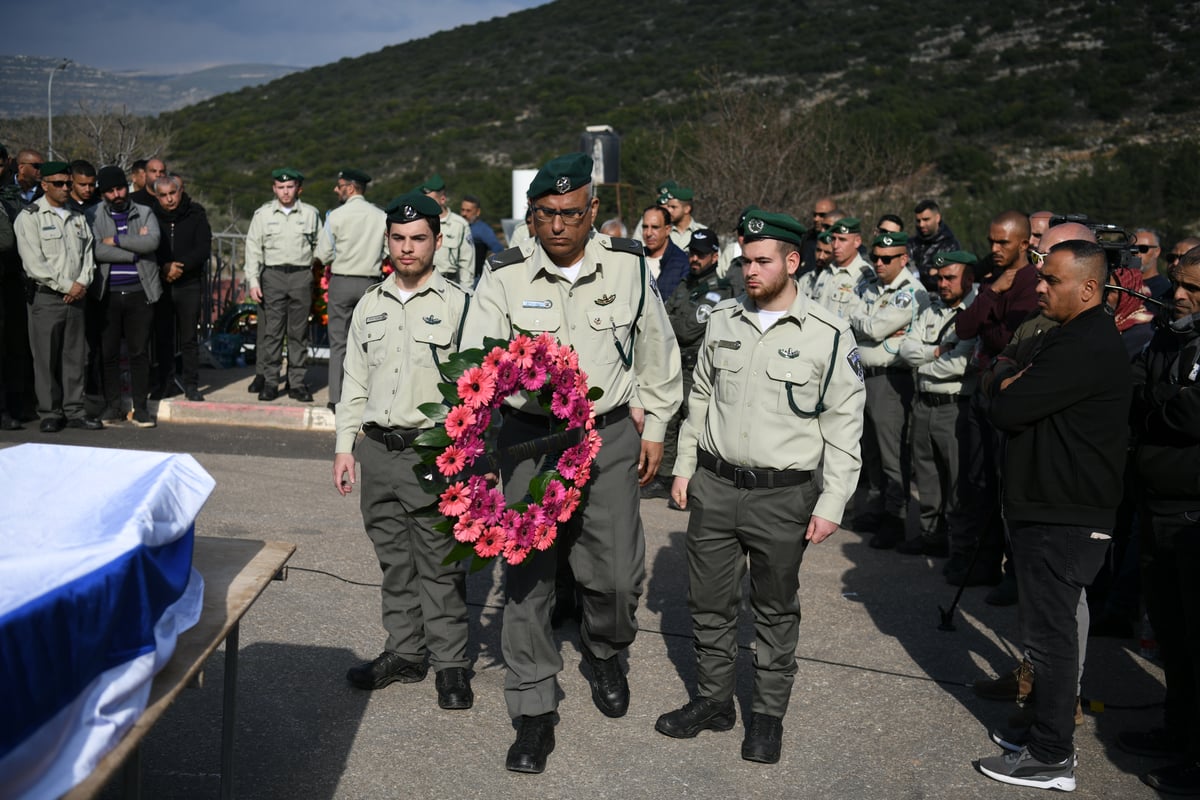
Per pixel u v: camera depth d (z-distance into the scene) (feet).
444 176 168.55
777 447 12.70
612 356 13.08
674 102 194.29
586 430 12.63
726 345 13.20
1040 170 133.28
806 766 12.96
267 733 13.08
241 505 22.94
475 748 13.05
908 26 219.61
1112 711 14.78
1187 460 12.48
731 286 24.35
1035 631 12.53
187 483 9.22
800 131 76.64
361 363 14.34
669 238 27.50
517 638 12.78
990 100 167.12
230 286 41.29
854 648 16.79
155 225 29.50
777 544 12.80
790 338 12.79
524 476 12.78
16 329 28.55
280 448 28.55
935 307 20.84
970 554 19.86
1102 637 17.56
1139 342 16.97
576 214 12.44
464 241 32.78
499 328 13.07
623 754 13.07
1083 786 12.69
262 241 31.37
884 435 22.17
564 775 12.50
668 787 12.32
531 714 12.68
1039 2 219.61
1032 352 14.23
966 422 19.80
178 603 8.67
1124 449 12.17
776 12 248.32
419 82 240.53
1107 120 154.20
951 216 97.71
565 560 14.92
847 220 24.71
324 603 17.51
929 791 12.45
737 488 12.90
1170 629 13.28
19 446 9.77
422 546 13.96
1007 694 14.92
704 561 13.28
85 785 6.53
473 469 11.85
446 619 14.11
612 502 13.14
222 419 31.04
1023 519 12.50
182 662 8.27
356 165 181.47
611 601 13.37
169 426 30.27
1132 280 16.52
